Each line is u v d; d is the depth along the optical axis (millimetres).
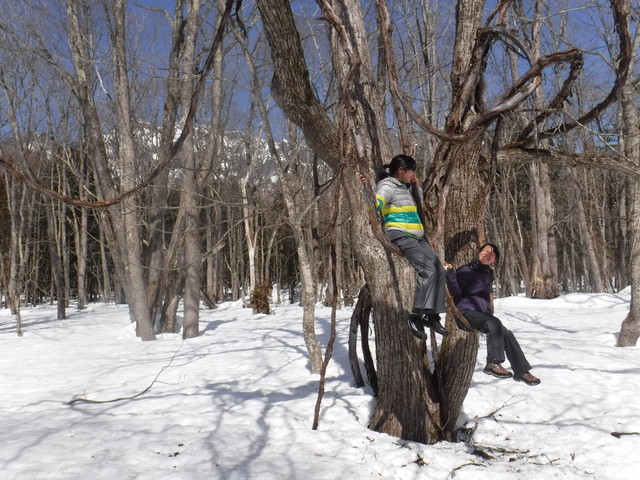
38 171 23656
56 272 23422
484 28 5090
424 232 4699
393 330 5652
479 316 5301
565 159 5484
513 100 4625
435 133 4555
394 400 5832
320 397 5957
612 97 5012
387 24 4504
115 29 14695
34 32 15727
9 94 20016
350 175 5434
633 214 10172
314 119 5215
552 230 21609
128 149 14539
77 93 15227
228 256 44500
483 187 5598
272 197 22156
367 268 5652
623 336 10133
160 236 16016
